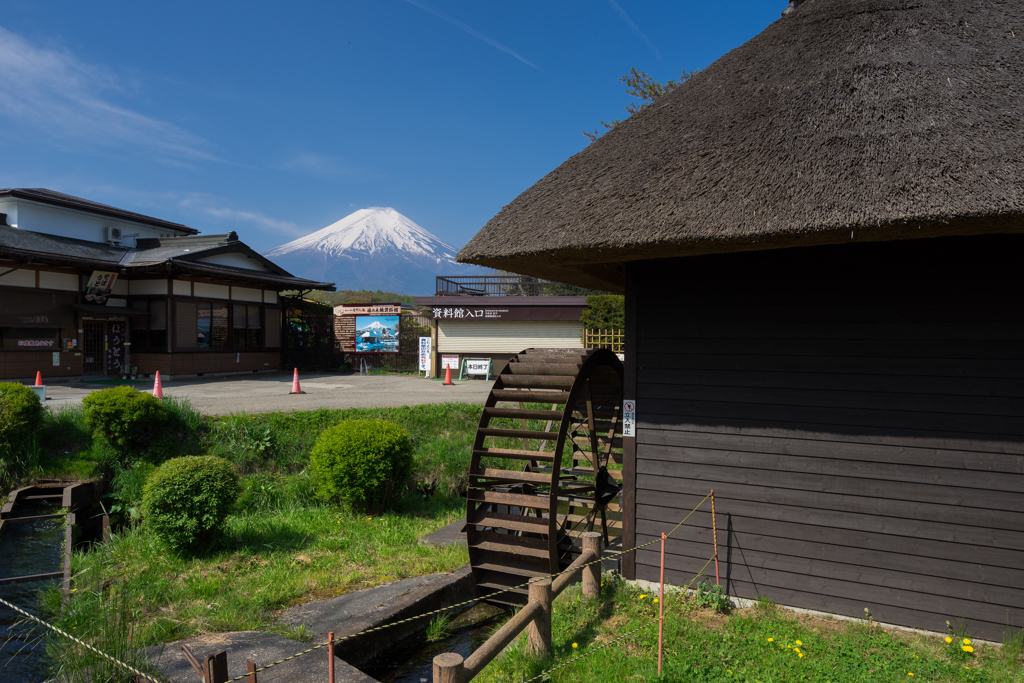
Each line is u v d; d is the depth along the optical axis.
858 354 4.68
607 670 3.96
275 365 23.97
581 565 4.91
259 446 9.46
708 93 5.95
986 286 4.32
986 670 3.88
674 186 4.82
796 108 4.93
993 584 4.27
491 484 7.01
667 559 5.29
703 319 5.20
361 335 24.16
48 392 14.38
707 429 5.16
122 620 4.34
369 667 4.70
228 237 21.88
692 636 4.42
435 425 11.34
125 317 19.08
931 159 3.97
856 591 4.64
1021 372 4.23
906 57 4.96
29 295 16.59
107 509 8.27
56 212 19.77
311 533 7.12
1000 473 4.27
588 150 6.16
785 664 3.99
